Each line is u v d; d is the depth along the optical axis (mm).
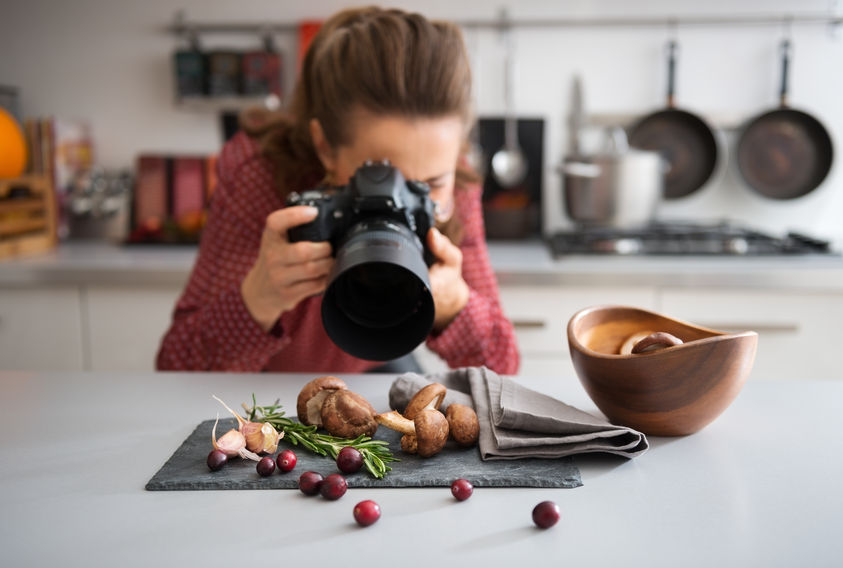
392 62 958
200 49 2273
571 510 587
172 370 1110
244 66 2201
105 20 2275
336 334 753
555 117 2264
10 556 514
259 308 1051
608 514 580
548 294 1774
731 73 2215
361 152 1004
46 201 2139
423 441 673
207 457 682
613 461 689
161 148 2324
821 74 2203
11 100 2178
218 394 887
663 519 572
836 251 1904
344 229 902
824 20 2168
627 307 833
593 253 1831
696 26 2201
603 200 2045
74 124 2266
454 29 1062
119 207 2264
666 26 2207
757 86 2217
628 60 2227
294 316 1213
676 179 2268
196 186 2232
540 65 2240
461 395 786
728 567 502
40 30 2287
